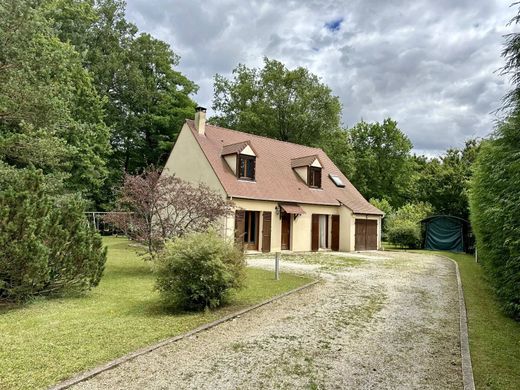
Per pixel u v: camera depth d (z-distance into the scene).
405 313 9.35
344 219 27.42
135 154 40.16
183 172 24.41
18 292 9.16
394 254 25.73
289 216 25.03
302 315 9.01
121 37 39.09
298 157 29.55
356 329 7.98
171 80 41.50
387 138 56.72
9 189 8.88
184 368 5.81
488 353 6.58
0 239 8.51
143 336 7.12
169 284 9.14
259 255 21.92
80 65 27.72
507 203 8.77
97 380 5.32
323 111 41.34
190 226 15.06
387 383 5.45
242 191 22.11
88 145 29.38
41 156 14.92
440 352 6.71
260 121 40.88
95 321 8.06
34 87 14.12
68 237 10.20
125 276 13.81
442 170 36.88
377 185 55.75
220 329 7.83
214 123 46.56
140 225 14.71
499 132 9.20
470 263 20.98
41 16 15.15
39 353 6.17
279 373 5.71
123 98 38.28
